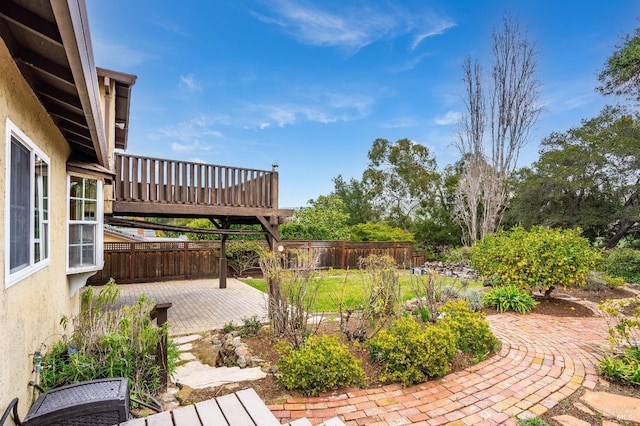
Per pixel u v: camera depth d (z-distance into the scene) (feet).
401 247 54.34
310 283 19.54
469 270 45.83
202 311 26.25
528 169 63.41
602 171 52.01
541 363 14.58
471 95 58.08
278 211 29.50
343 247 50.21
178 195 25.02
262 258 20.48
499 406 11.09
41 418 6.77
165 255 40.86
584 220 51.88
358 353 15.01
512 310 23.58
